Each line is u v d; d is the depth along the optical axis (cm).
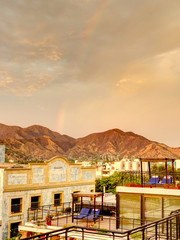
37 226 2255
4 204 2595
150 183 2152
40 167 2984
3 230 2558
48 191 3053
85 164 17500
